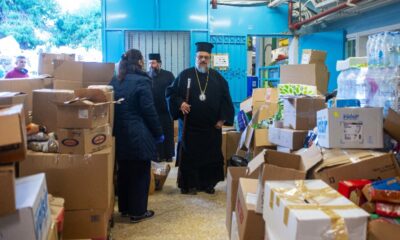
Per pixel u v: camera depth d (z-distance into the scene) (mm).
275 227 1546
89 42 7457
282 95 3686
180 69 6207
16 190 1497
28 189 1501
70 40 7383
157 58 5152
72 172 2256
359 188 1722
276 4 6113
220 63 6305
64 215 2275
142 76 3066
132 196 3102
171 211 3391
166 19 6070
